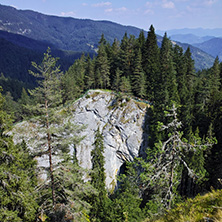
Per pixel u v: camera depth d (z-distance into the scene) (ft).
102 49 193.88
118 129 170.09
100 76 192.75
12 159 45.21
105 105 176.04
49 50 44.47
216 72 191.62
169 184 44.57
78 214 48.88
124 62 197.67
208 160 110.22
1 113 44.34
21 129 46.50
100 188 101.09
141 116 166.30
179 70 191.83
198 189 99.86
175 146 40.86
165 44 205.26
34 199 48.67
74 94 178.09
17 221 42.80
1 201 42.34
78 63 279.69
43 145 47.57
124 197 88.99
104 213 82.84
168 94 139.64
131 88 177.58
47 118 45.83
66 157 49.42
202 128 144.87
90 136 170.60
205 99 163.94
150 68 183.01
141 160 45.57
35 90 45.60
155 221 32.83
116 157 172.65
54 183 49.26
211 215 23.90
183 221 25.67
